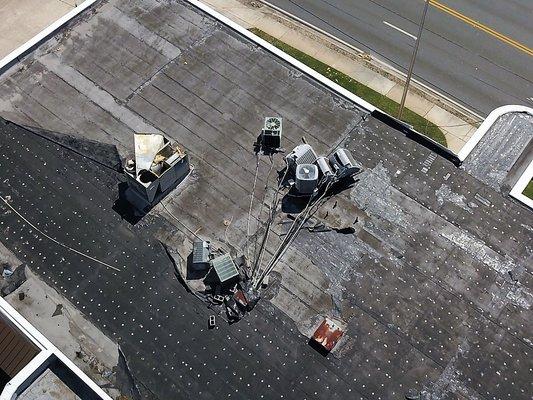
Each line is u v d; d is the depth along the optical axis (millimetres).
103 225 18766
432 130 31938
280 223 18953
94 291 17688
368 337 17109
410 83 33625
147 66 22156
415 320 17406
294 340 17047
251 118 21109
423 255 18484
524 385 16484
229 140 20594
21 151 20062
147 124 20828
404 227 19000
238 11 36625
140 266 18109
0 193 19250
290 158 19516
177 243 18500
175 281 17875
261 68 22281
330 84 21844
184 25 23297
